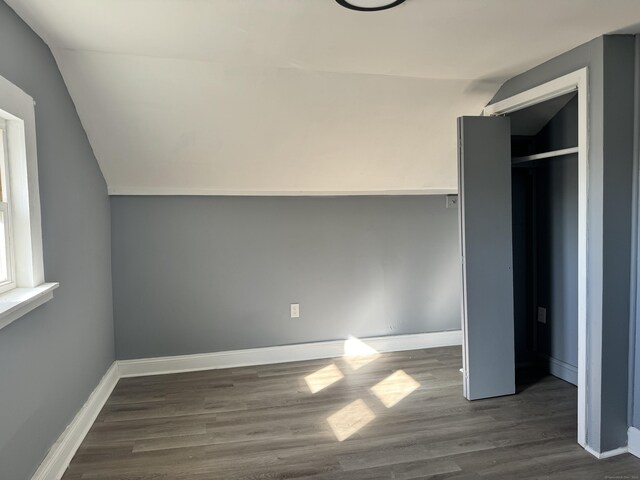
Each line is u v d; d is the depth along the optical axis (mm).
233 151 3244
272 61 2590
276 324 3734
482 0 1850
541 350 3520
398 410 2840
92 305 2893
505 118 2963
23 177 1962
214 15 1989
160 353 3531
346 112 3098
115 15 1983
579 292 2410
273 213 3680
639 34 2256
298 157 3393
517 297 3566
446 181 3924
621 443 2357
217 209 3572
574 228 3141
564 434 2539
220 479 2143
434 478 2135
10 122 1933
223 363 3621
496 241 2980
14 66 1923
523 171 3510
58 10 1926
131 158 3156
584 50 2355
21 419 1832
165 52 2451
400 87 2980
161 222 3482
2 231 1889
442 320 4113
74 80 2578
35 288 1967
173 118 2938
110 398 3053
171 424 2680
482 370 2984
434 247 4047
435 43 2334
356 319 3902
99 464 2268
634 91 2289
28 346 1909
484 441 2465
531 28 2146
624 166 2289
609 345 2311
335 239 3818
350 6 1890
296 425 2656
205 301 3588
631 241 2320
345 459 2301
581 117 2357
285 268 3729
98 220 3115
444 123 3334
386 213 3918
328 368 3574
